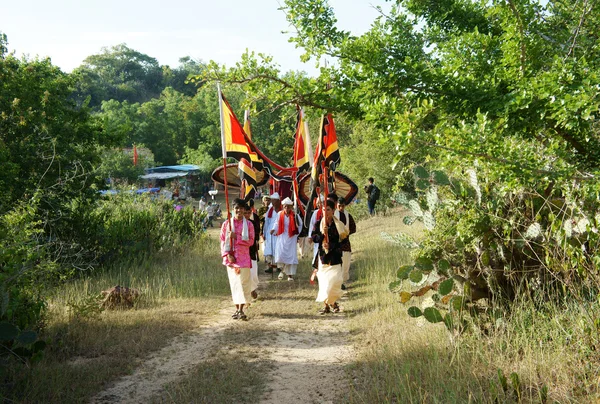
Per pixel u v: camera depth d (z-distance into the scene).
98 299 8.20
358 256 14.59
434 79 6.08
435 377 5.17
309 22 6.62
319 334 7.66
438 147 5.11
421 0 8.40
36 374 5.70
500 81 6.14
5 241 6.56
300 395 5.41
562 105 5.12
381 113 5.51
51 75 14.24
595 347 4.99
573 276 5.80
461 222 6.05
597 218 5.46
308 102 6.72
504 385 4.71
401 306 8.28
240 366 6.22
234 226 8.66
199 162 63.09
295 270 12.40
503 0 6.40
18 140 13.02
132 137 67.62
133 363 6.40
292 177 15.84
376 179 25.77
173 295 10.41
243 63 6.64
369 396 5.12
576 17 6.96
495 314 5.89
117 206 18.06
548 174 5.02
